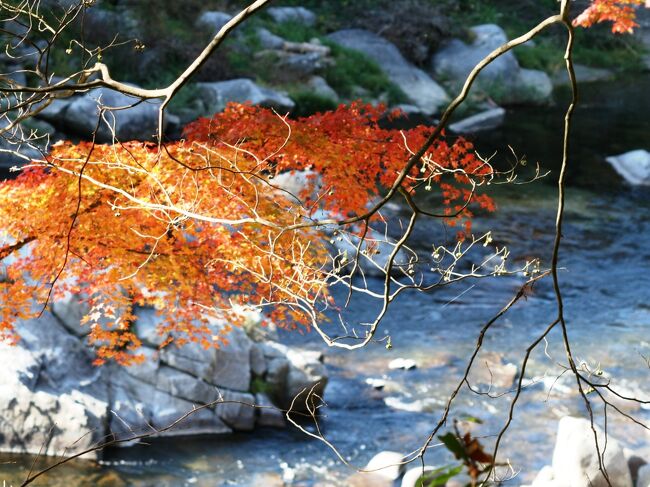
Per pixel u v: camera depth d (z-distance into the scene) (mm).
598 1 11797
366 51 28781
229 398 9703
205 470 8719
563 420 8672
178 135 20812
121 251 6691
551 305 13641
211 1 26781
